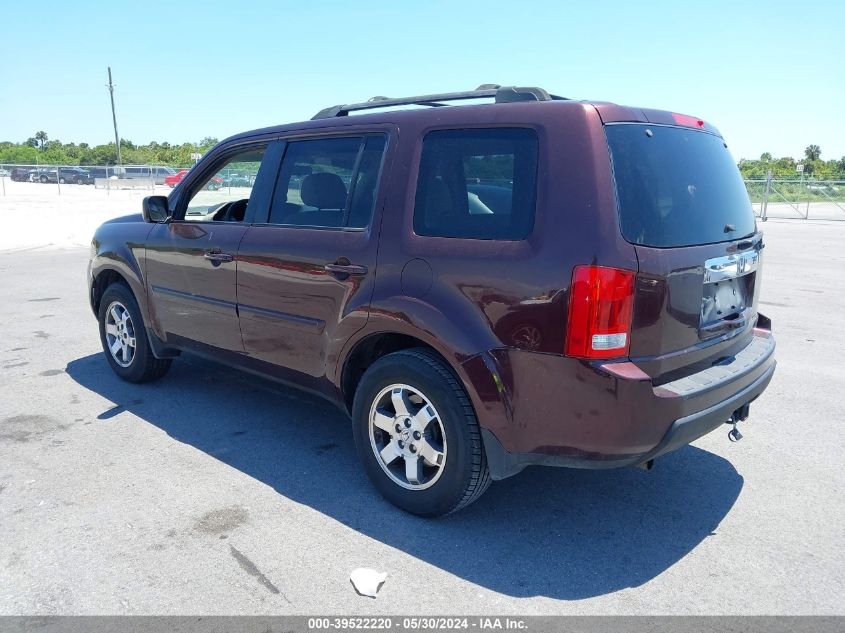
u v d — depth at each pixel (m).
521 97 3.36
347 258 3.58
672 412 2.89
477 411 3.09
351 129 3.81
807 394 5.47
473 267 3.09
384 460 3.54
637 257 2.83
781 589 2.91
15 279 10.87
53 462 4.08
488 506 3.63
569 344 2.83
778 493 3.80
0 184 48.50
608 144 2.92
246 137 4.46
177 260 4.70
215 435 4.54
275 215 4.14
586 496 3.76
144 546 3.18
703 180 3.36
